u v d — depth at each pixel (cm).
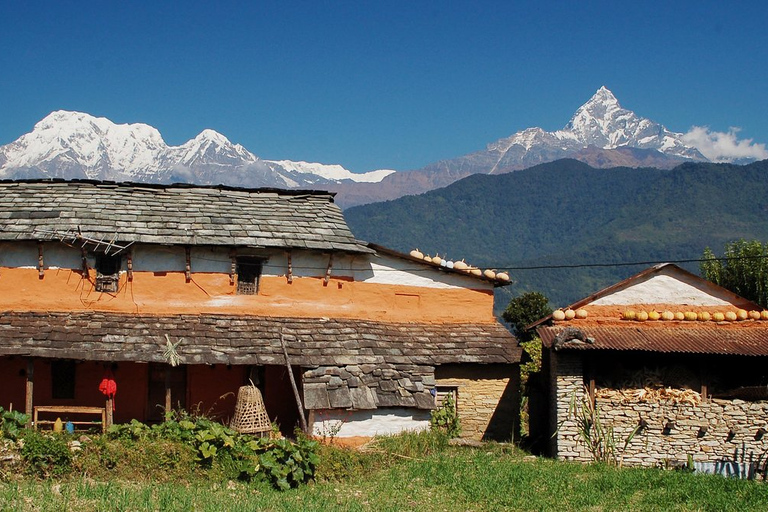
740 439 2327
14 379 2516
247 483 1895
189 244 2595
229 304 2650
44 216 2598
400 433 2444
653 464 2327
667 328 2475
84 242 2533
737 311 2536
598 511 1794
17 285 2539
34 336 2367
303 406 2470
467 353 2680
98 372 2552
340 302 2755
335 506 1708
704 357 2378
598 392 2366
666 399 2353
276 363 2445
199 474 1894
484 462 2228
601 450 2334
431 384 2534
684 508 1830
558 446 2338
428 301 2853
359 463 2097
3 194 2731
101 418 2459
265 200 2938
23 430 1873
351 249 2719
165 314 2586
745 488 2023
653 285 2567
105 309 2566
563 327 2453
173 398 2598
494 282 2923
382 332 2697
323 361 2486
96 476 1836
